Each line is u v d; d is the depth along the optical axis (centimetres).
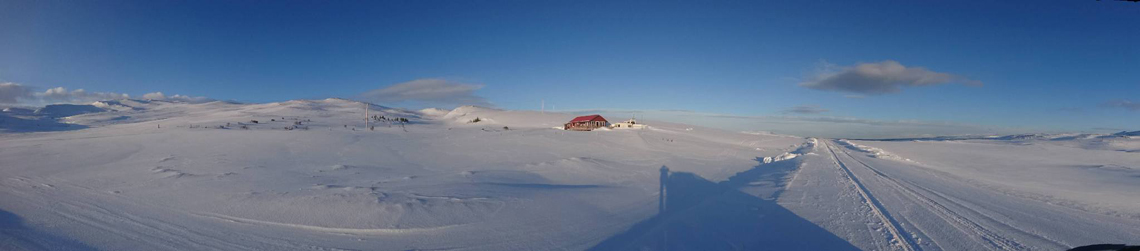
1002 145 4284
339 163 2541
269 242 898
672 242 881
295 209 1167
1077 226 1030
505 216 1129
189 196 1370
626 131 5925
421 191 1489
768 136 5822
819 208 1206
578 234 966
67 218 1080
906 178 1991
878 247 837
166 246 872
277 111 11256
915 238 898
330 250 851
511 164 2677
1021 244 866
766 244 860
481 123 9025
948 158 3167
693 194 1496
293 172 2094
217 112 12025
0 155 2570
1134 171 2336
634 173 2211
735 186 1688
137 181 1705
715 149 3950
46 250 830
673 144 4278
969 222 1051
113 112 12581
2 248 825
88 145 3116
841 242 870
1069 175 2195
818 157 3117
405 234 959
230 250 851
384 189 1536
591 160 2750
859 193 1475
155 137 3641
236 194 1397
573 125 6794
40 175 1839
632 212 1196
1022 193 1585
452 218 1096
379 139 4069
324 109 12950
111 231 970
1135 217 1143
